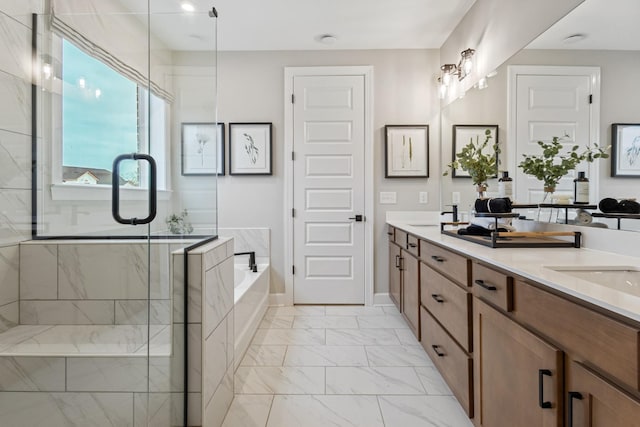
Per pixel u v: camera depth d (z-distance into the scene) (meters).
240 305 2.36
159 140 2.35
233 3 2.66
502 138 2.33
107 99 2.14
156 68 2.37
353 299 3.55
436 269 2.08
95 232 1.92
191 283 1.52
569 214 1.73
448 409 1.81
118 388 1.45
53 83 1.89
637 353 0.71
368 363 2.32
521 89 2.10
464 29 2.89
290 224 3.53
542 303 1.06
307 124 3.52
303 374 2.18
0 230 1.72
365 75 3.49
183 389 1.52
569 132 1.71
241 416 1.77
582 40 1.62
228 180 3.54
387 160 3.50
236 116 3.53
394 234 3.24
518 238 1.85
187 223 2.24
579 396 0.89
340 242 3.54
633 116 1.35
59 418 1.44
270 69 3.52
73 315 1.76
